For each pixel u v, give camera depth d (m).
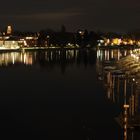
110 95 87.00
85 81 113.12
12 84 108.69
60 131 58.56
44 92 93.50
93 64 176.25
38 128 60.53
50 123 63.09
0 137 56.44
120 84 103.44
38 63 185.38
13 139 55.38
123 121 59.12
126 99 81.00
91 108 73.44
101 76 124.69
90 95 87.81
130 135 55.16
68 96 87.25
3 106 77.25
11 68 160.38
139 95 84.12
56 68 158.38
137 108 69.12
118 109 71.94
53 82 111.94
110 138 54.94
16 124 63.16
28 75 132.38
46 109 73.56
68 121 64.19
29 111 72.25
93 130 58.72
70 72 141.00
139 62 143.00
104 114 68.25
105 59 196.25
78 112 70.25
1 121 65.19
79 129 59.47
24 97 87.06
